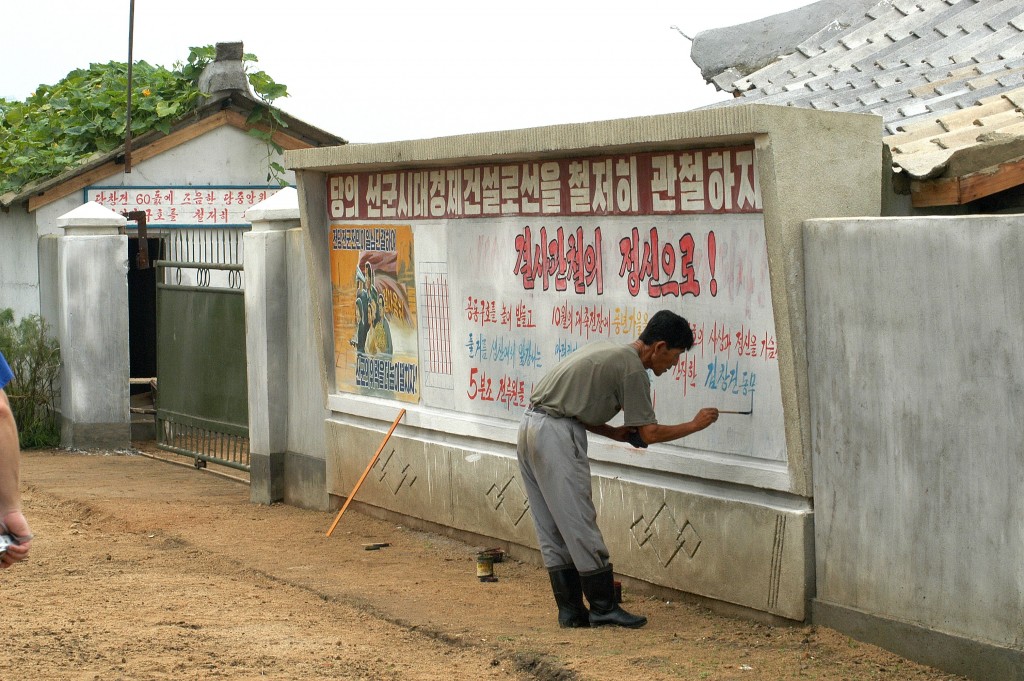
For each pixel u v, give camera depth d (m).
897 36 11.33
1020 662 5.47
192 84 17.20
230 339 13.13
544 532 7.00
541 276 8.37
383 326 10.13
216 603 7.59
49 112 18.25
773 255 6.52
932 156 6.98
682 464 7.30
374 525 10.16
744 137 6.65
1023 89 8.12
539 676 6.09
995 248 5.52
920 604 5.98
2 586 8.06
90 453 15.34
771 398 6.81
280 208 11.41
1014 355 5.46
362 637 6.85
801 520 6.59
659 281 7.47
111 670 6.10
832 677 5.86
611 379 6.77
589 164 7.89
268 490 11.54
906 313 5.97
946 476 5.81
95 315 15.34
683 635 6.70
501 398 8.85
